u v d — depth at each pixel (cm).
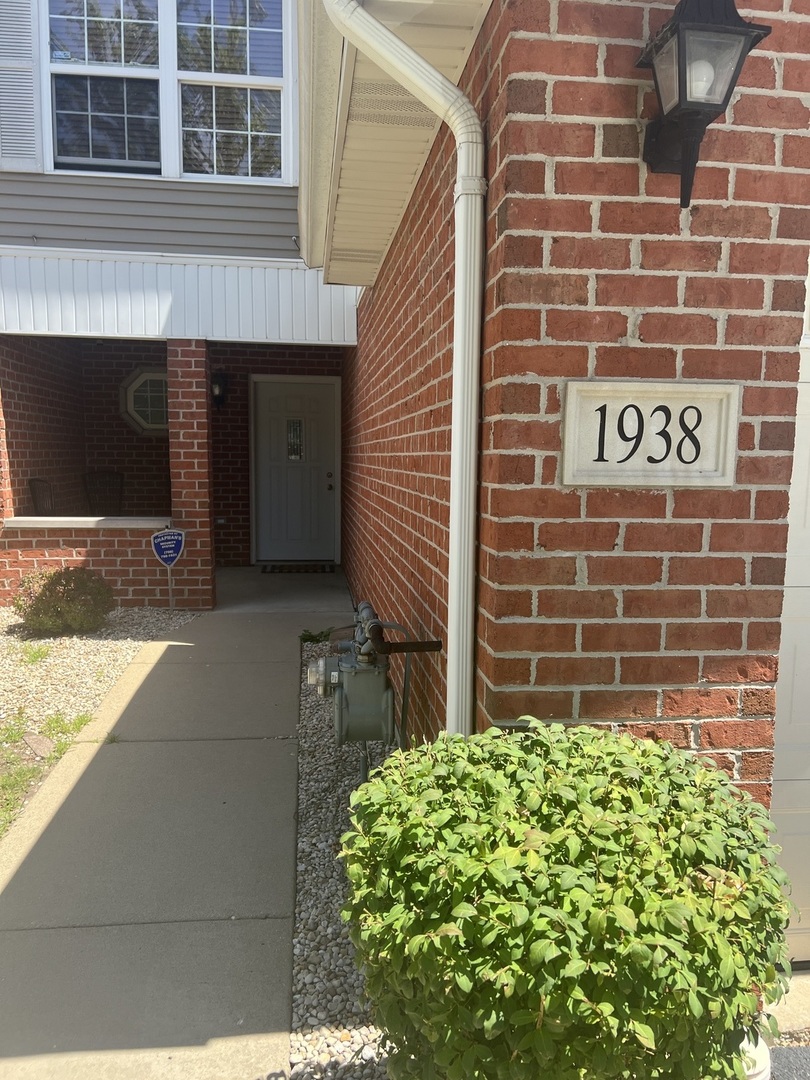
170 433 659
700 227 194
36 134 623
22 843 301
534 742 175
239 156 657
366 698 307
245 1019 211
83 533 666
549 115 187
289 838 306
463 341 209
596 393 194
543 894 127
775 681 209
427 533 300
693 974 120
